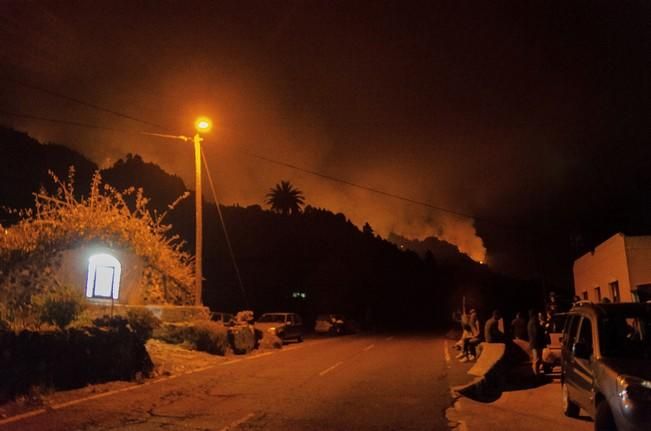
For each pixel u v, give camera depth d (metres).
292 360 20.27
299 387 13.38
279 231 67.38
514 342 20.44
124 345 14.00
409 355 22.56
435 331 49.09
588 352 8.53
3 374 10.34
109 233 21.19
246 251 58.75
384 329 54.03
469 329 24.45
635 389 6.74
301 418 9.71
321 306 61.91
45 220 19.84
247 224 64.62
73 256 19.83
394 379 15.01
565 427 9.40
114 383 13.13
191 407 10.55
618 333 8.41
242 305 52.09
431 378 15.25
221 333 21.48
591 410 8.32
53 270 18.89
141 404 10.72
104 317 14.23
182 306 22.64
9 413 9.42
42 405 10.16
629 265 18.83
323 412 10.30
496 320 19.55
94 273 20.61
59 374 11.78
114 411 9.94
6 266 17.44
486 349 17.77
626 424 6.65
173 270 24.36
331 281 65.06
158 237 23.98
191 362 18.00
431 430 9.06
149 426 8.82
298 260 64.62
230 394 12.20
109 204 22.19
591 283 24.95
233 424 9.12
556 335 18.89
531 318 15.43
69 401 10.70
